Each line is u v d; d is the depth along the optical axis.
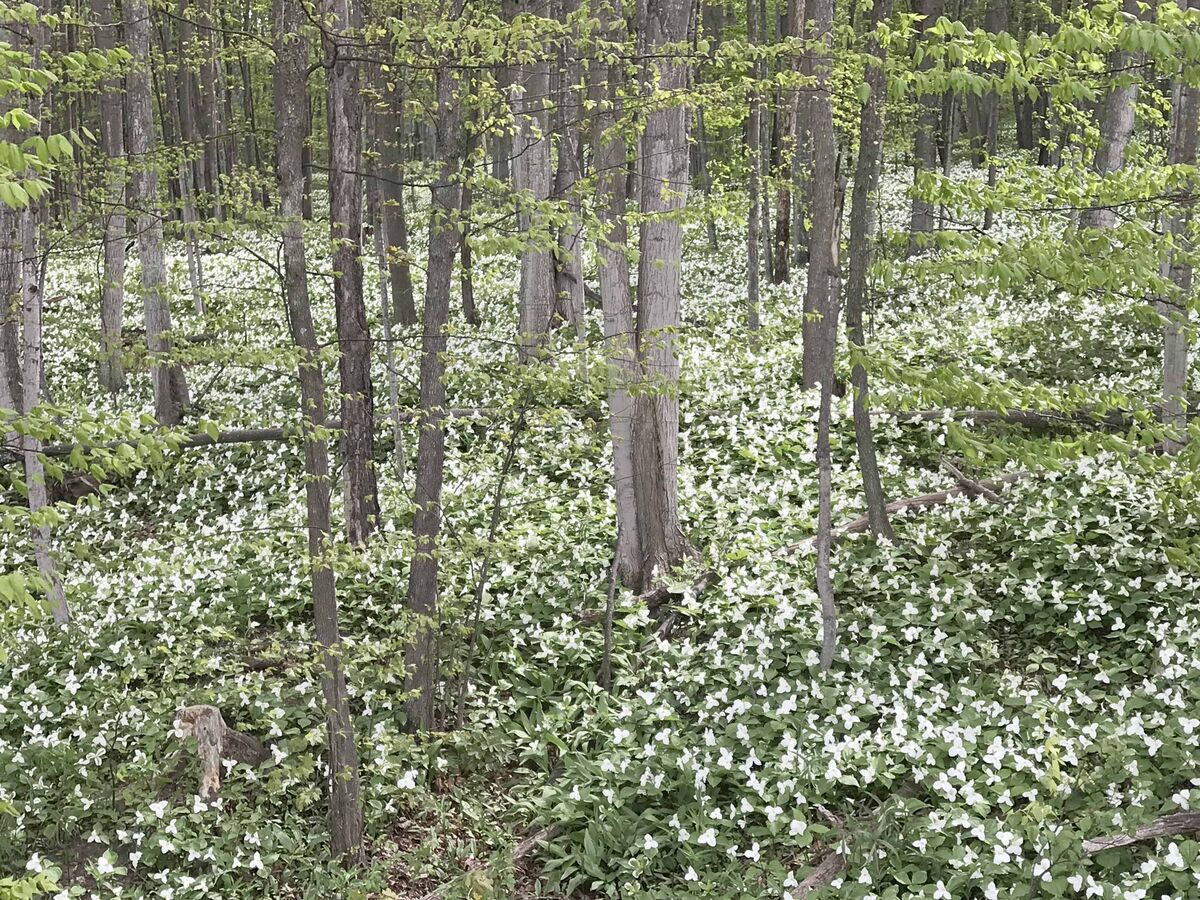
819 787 6.99
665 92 7.61
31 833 7.34
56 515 4.47
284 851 7.15
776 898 6.37
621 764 7.53
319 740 7.19
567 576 10.05
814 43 7.72
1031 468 6.33
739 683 8.27
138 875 7.06
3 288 10.30
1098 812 6.32
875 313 16.81
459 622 8.71
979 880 6.09
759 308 8.77
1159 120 8.91
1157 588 8.33
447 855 7.20
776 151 18.03
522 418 8.55
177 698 8.54
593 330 16.86
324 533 6.64
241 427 14.84
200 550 11.69
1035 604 8.62
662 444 9.84
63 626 9.66
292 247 6.55
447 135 7.12
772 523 10.60
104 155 10.45
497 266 9.47
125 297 22.16
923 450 12.01
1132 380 13.23
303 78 6.86
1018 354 14.59
